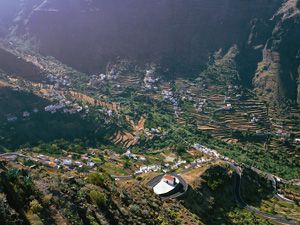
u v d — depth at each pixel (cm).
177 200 12644
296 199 17212
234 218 13388
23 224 5244
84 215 6456
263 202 16100
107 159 19438
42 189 6494
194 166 17338
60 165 16500
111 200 7850
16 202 5631
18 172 6431
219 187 15162
